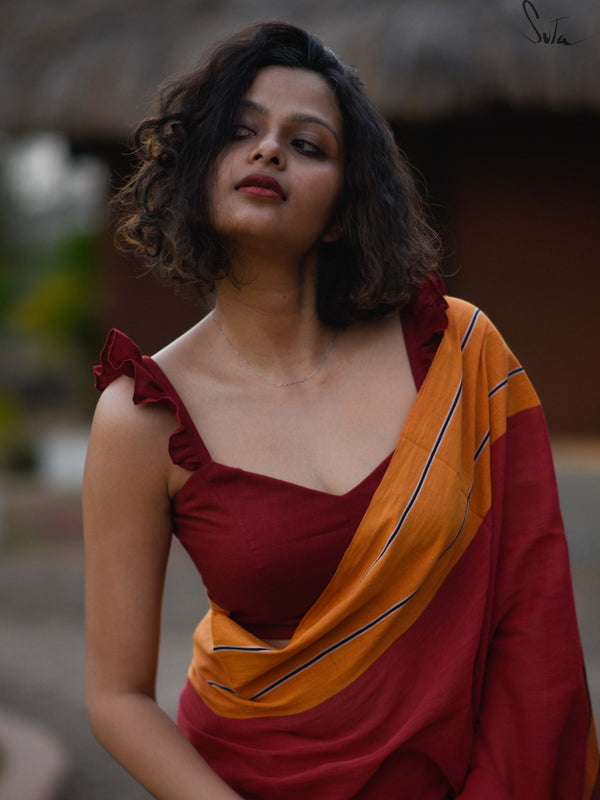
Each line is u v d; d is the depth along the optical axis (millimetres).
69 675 5789
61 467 14117
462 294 9914
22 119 9844
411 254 2014
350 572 1815
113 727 1878
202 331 2008
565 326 9938
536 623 1922
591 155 9820
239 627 1874
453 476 1856
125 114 9211
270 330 1958
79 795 4254
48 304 21125
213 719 1949
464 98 7688
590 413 9953
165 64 9289
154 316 11688
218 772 1928
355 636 1828
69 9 11094
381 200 1971
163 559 1934
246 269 1936
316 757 1842
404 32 8117
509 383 2029
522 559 1951
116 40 10031
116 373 1911
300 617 1867
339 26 8570
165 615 6730
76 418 21297
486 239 9891
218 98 1880
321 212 1901
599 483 7531
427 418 1887
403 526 1805
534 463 2008
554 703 1894
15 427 15930
